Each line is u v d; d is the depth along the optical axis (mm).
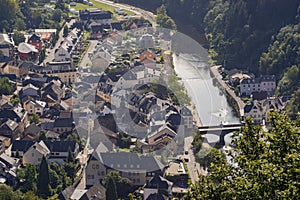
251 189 96625
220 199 102062
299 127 105875
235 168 105250
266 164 98500
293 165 97000
